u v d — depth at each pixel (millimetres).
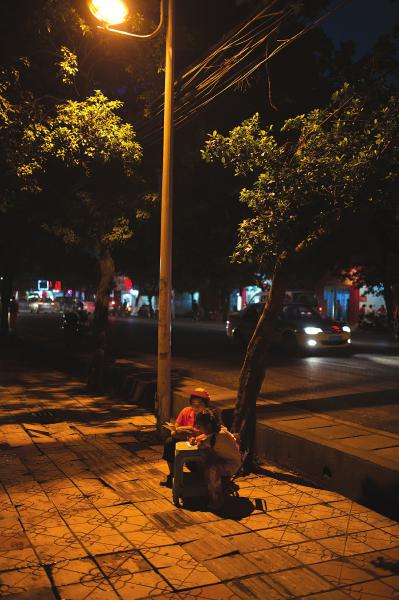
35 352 21234
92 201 12180
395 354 17797
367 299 34062
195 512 5477
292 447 6863
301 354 17203
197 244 16781
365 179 5973
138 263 18156
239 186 15039
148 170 12914
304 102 13508
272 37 7887
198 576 4176
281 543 4758
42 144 9227
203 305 45250
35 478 6535
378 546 4711
